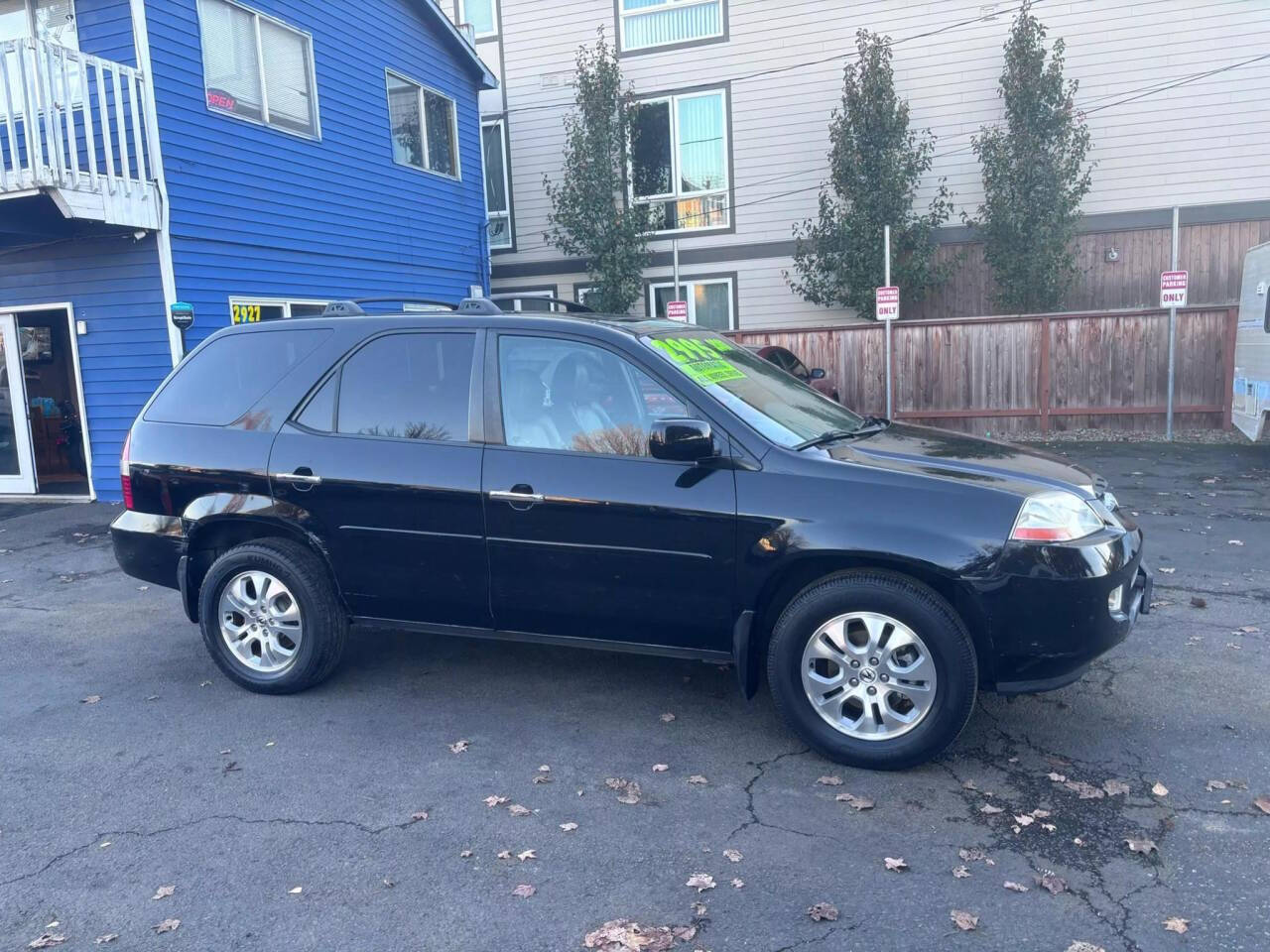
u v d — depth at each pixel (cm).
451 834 362
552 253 1844
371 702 489
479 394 457
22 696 514
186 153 1073
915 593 385
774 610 422
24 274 1096
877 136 1512
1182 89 1506
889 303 1346
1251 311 1174
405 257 1515
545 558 438
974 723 444
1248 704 457
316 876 336
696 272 1766
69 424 1274
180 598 705
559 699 488
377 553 468
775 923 303
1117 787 380
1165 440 1307
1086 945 287
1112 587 384
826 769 405
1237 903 306
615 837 357
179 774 416
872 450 430
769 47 1670
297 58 1264
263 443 489
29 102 898
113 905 322
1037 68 1453
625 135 1697
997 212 1484
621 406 436
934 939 293
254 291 1190
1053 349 1400
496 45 1814
